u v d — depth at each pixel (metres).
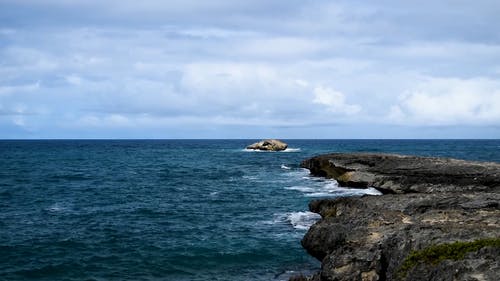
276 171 75.56
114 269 22.59
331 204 30.23
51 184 57.97
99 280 21.09
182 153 147.38
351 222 21.91
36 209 39.09
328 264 18.08
